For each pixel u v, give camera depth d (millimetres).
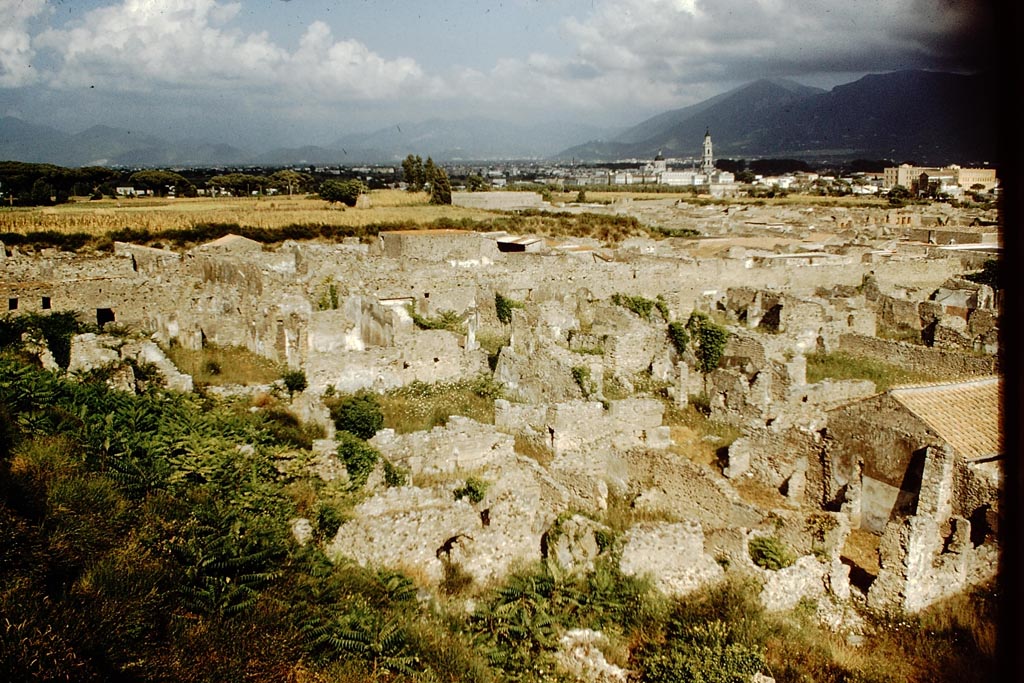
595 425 27375
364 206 139625
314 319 35531
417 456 23906
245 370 34000
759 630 17266
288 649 13781
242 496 18594
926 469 21406
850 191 197500
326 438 23578
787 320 45156
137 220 97812
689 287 53250
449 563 18797
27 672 11188
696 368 39312
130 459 18609
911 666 16828
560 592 17828
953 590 19281
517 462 24969
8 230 82688
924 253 70562
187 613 14016
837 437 24672
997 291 54312
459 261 61375
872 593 19203
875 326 50625
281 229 95375
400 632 14906
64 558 14062
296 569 16359
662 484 24719
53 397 21078
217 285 45250
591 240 86188
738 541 19938
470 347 38469
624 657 16359
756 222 110812
